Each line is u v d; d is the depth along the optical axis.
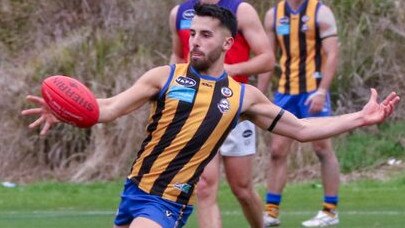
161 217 12.46
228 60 17.73
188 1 18.20
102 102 12.38
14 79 38.03
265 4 37.91
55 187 33.09
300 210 26.30
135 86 12.75
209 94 12.79
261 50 17.66
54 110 11.96
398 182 32.28
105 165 35.59
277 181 22.80
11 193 31.70
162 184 12.62
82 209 27.38
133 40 39.22
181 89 12.73
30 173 36.28
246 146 17.53
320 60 23.81
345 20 38.28
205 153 12.78
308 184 32.81
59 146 36.50
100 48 38.75
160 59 38.44
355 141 35.53
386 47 38.00
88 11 41.22
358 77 37.34
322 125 13.34
